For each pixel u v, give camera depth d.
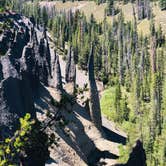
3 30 19.77
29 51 90.38
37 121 17.81
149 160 120.88
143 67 195.88
